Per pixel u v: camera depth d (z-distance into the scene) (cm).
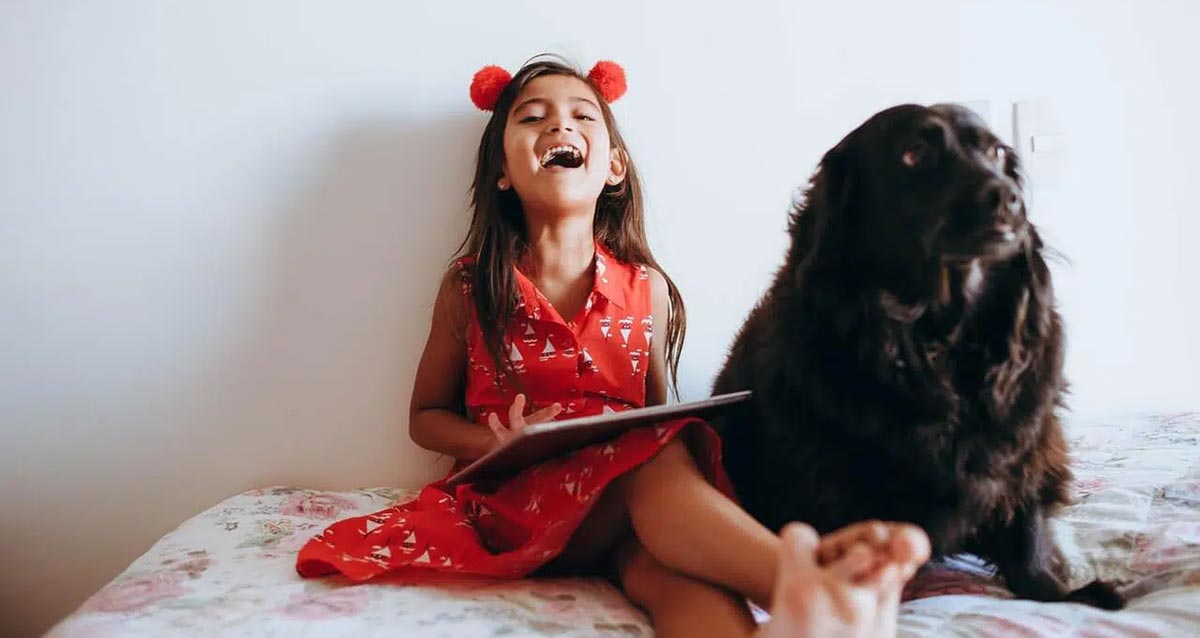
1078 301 169
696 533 91
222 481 154
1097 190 168
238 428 154
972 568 113
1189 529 107
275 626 90
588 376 133
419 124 156
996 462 100
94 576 152
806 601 64
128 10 150
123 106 151
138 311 151
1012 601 97
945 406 100
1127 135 168
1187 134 168
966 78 165
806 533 68
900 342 101
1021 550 104
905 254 100
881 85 164
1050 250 108
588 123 138
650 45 159
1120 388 170
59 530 151
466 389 142
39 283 150
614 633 90
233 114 152
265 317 154
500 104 142
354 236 155
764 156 162
